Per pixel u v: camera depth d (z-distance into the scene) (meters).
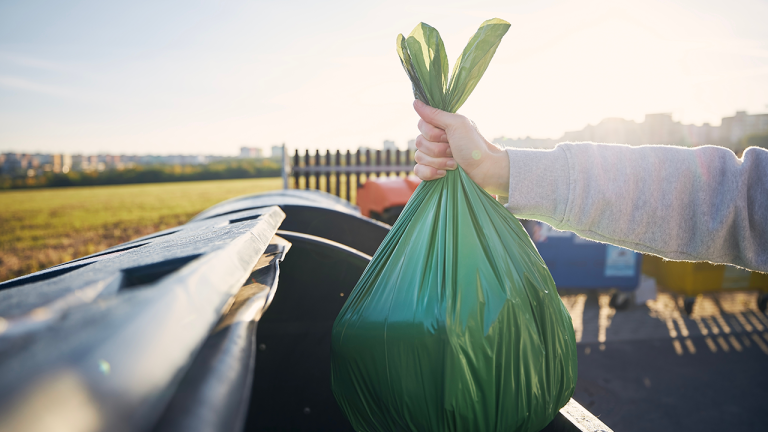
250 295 0.58
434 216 0.93
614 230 0.92
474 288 0.81
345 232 1.84
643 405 3.01
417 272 0.87
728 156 0.94
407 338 0.81
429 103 0.95
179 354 0.30
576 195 0.90
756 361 3.67
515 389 0.79
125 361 0.25
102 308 0.31
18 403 0.18
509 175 0.94
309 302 1.27
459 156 0.92
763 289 4.80
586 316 4.76
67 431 0.18
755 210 0.90
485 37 0.89
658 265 5.49
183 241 0.79
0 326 0.29
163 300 0.32
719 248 0.92
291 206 1.83
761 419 2.84
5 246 9.77
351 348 0.87
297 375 1.26
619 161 0.93
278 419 1.25
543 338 0.86
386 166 8.32
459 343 0.78
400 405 0.81
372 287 0.94
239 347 0.41
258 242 0.70
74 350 0.23
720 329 4.36
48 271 0.82
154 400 0.26
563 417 0.86
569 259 4.61
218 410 0.32
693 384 3.29
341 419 1.26
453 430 0.79
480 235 0.89
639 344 4.03
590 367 3.59
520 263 0.89
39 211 16.50
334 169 8.27
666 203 0.91
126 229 11.69
